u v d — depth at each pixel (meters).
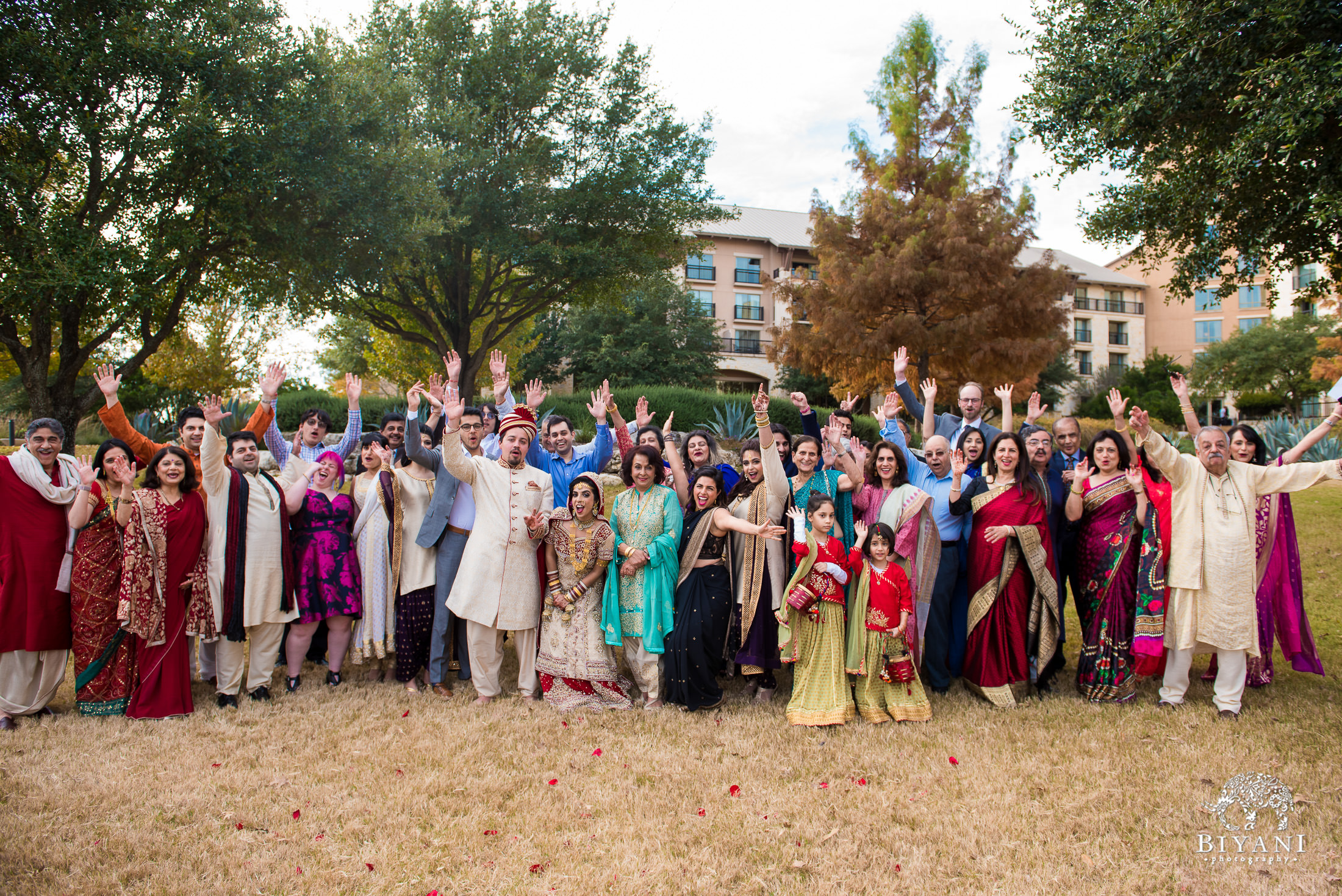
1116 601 5.09
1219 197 10.02
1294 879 3.01
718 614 5.05
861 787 3.85
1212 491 4.85
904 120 20.16
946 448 5.60
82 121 11.48
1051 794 3.74
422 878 3.05
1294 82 7.73
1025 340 18.44
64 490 4.79
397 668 5.44
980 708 4.98
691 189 20.08
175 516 4.81
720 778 3.95
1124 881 3.04
